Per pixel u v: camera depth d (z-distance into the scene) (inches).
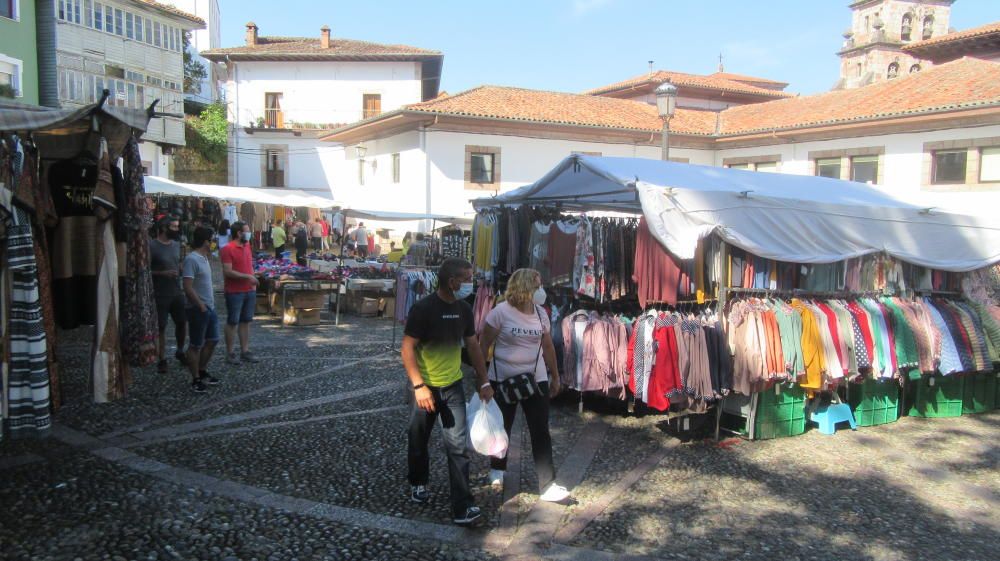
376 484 202.4
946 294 336.2
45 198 196.5
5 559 147.1
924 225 318.7
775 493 213.0
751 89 1384.1
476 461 229.6
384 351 399.9
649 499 203.8
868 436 281.4
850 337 275.3
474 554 164.2
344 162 1368.1
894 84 897.5
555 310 289.9
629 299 295.3
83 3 996.6
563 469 225.9
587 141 984.9
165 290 319.6
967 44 1159.0
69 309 203.0
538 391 191.5
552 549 168.9
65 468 201.9
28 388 175.6
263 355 375.9
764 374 255.3
